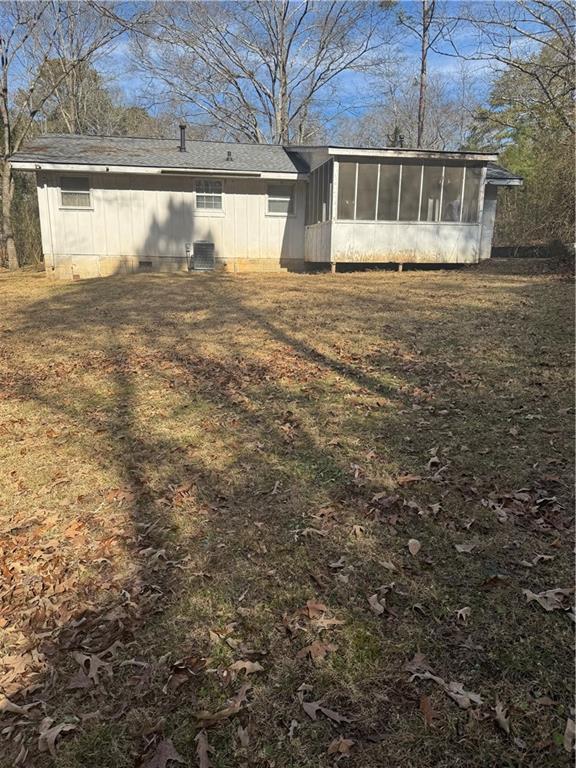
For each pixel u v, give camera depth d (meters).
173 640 1.98
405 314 7.57
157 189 14.89
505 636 1.89
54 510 2.94
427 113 32.00
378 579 2.24
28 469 3.43
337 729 1.60
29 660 1.93
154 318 8.00
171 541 2.60
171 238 15.24
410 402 4.20
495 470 3.06
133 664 1.88
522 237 16.80
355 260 13.59
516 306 7.74
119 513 2.88
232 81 26.59
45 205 14.30
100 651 1.95
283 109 27.64
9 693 1.80
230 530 2.65
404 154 13.05
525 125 18.17
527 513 2.63
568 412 3.81
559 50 13.92
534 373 4.70
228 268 15.66
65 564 2.47
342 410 4.12
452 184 13.66
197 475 3.23
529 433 3.52
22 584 2.35
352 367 5.20
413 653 1.85
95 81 28.31
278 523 2.69
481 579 2.20
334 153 12.77
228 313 8.16
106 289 11.34
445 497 2.82
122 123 32.16
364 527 2.61
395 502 2.79
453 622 1.97
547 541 2.42
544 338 5.83
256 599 2.17
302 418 4.00
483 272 12.88
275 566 2.36
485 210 15.39
